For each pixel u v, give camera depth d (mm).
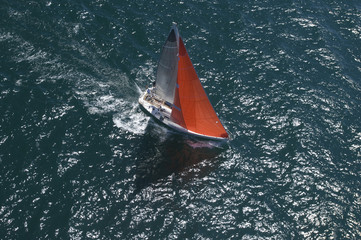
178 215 41156
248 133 50562
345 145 50094
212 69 58062
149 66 57156
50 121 47438
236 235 40156
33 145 44500
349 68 61031
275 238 40219
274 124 51844
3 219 37938
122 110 51031
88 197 41219
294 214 42406
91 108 50188
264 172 46406
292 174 46344
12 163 42406
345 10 71938
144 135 48844
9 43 55219
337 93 56781
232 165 46812
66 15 61031
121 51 58062
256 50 62000
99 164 44500
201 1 69250
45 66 53625
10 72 51656
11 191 40156
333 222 41906
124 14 63656
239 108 53406
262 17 68188
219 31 64250
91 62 55719
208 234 39938
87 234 38250
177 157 46906
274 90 56312
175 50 40875
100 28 60438
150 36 61219
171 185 43812
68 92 51219
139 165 45250
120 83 54156
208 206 42375
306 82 57906
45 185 41312
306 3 72625
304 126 51812
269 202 43375
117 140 47500
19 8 60156
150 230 39531
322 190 44875
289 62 60719
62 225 38469
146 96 51781
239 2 70562
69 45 57125
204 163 46688
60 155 44281
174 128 49656
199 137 49469
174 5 67438
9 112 47125
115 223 39562
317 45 64188
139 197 42125
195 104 45406
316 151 49000
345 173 46906
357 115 54062
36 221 38281
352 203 43844
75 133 46969
